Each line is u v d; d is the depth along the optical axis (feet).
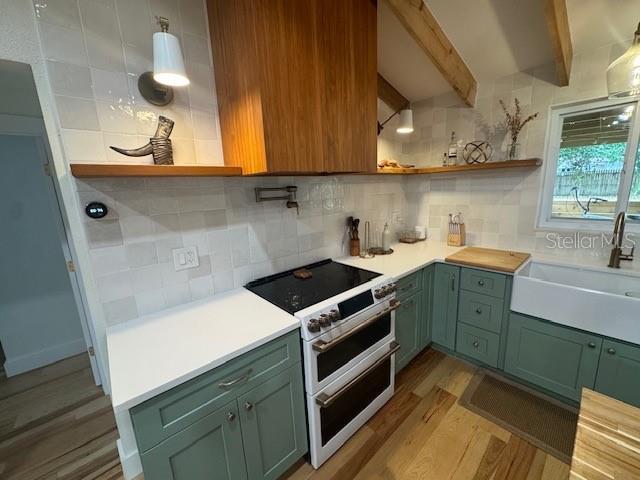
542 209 7.22
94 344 6.89
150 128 4.14
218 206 5.06
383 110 8.30
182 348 3.50
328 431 4.79
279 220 6.02
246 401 3.71
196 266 4.89
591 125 6.37
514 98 7.01
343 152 5.09
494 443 5.12
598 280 6.11
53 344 8.32
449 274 7.15
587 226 6.65
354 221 7.42
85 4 3.52
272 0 3.83
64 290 8.36
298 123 4.32
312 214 6.66
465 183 8.23
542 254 7.12
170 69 3.33
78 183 3.71
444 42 6.16
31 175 7.64
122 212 4.09
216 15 4.32
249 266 5.61
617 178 6.20
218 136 4.84
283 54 4.03
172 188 4.51
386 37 6.45
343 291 5.07
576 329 5.41
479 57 6.69
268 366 3.90
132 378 2.95
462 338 7.18
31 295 7.91
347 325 4.71
